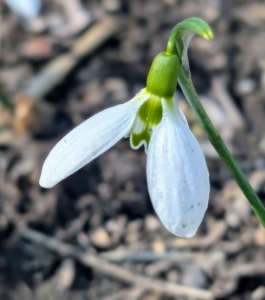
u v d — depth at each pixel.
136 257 0.13
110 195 0.14
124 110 0.07
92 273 0.13
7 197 0.14
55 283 0.13
